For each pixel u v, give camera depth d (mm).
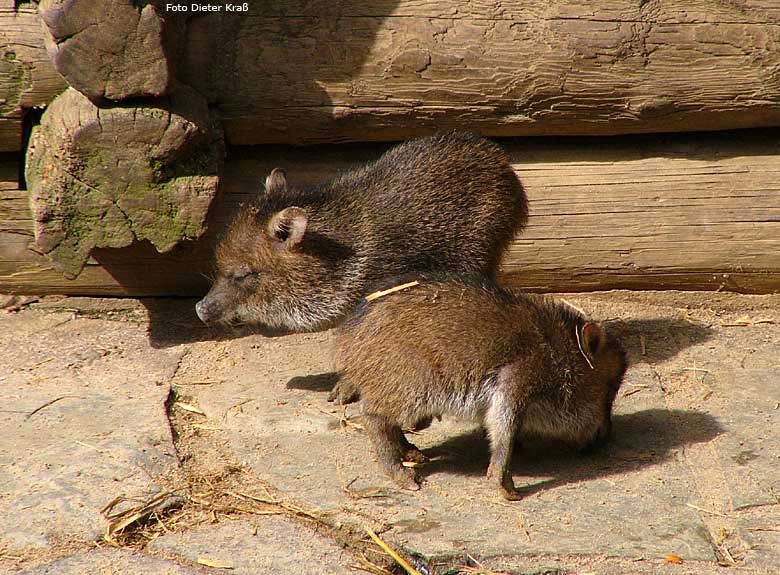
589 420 9164
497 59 11875
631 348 11633
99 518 8242
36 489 8617
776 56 11922
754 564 7668
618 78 11969
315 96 11930
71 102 11211
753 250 12375
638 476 8930
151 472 8977
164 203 11094
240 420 10070
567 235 12422
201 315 10617
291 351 11688
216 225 12305
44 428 9688
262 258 10523
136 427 9742
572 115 12141
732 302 12703
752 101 12062
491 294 8922
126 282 12539
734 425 9805
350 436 9750
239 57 11781
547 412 8914
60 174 10945
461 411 8789
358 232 10547
